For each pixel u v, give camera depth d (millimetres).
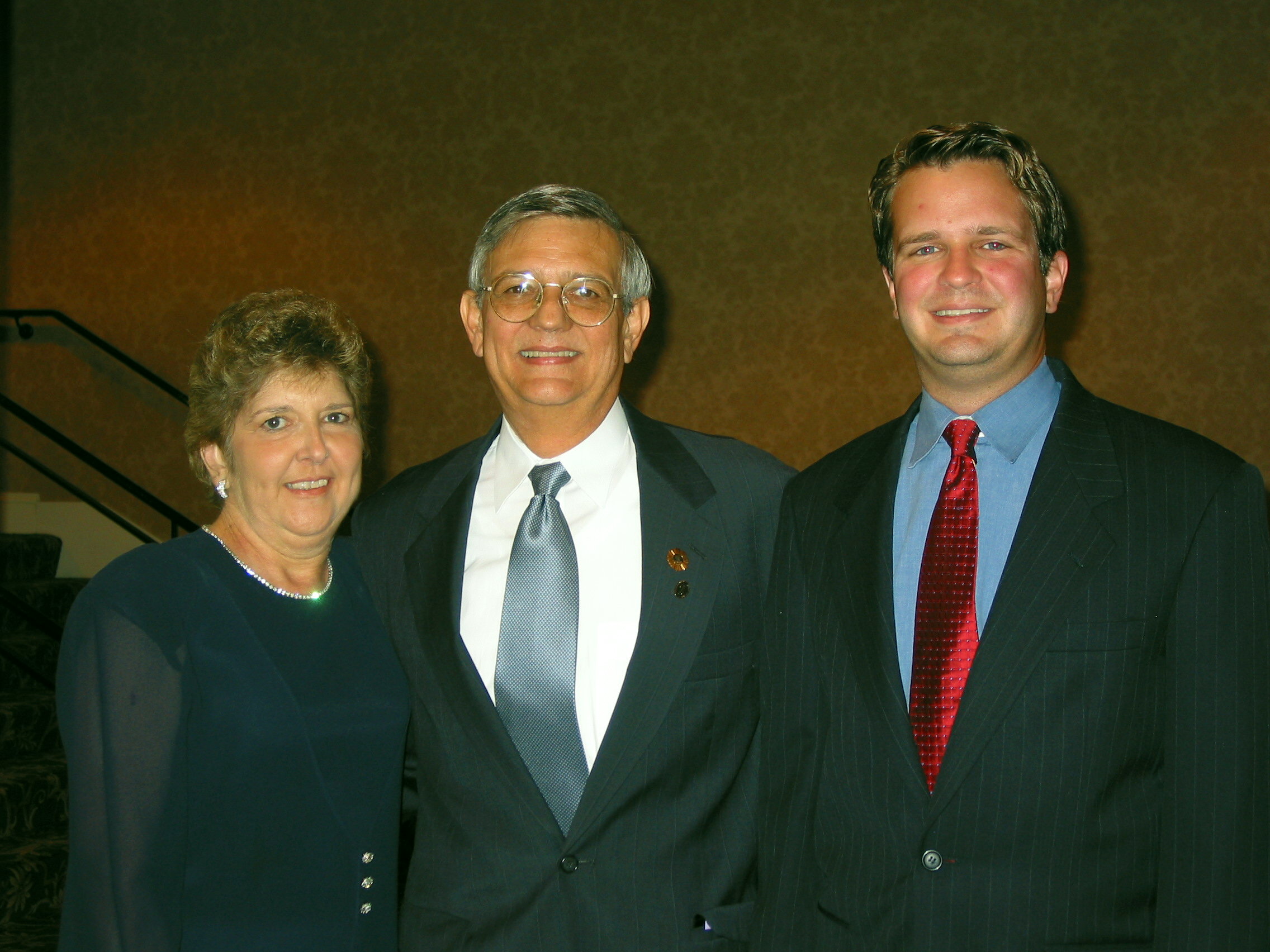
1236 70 4414
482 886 1414
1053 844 1209
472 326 1655
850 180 4645
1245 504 1225
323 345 1414
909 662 1335
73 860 1230
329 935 1363
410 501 1661
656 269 4781
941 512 1343
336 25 5055
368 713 1458
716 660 1484
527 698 1443
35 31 5324
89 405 5180
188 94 5176
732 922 1443
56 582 4309
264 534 1429
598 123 4832
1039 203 1332
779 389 4691
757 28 4723
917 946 1242
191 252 5148
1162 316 4453
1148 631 1216
